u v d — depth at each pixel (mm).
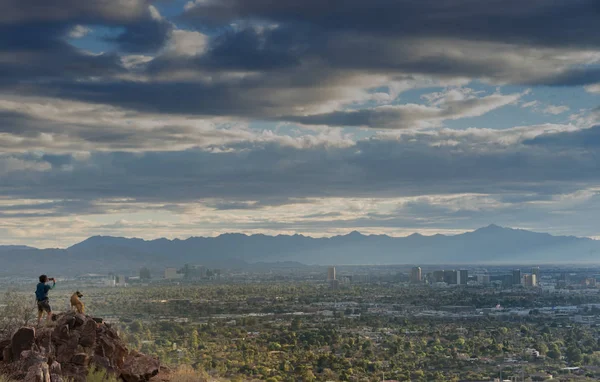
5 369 21719
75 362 24359
